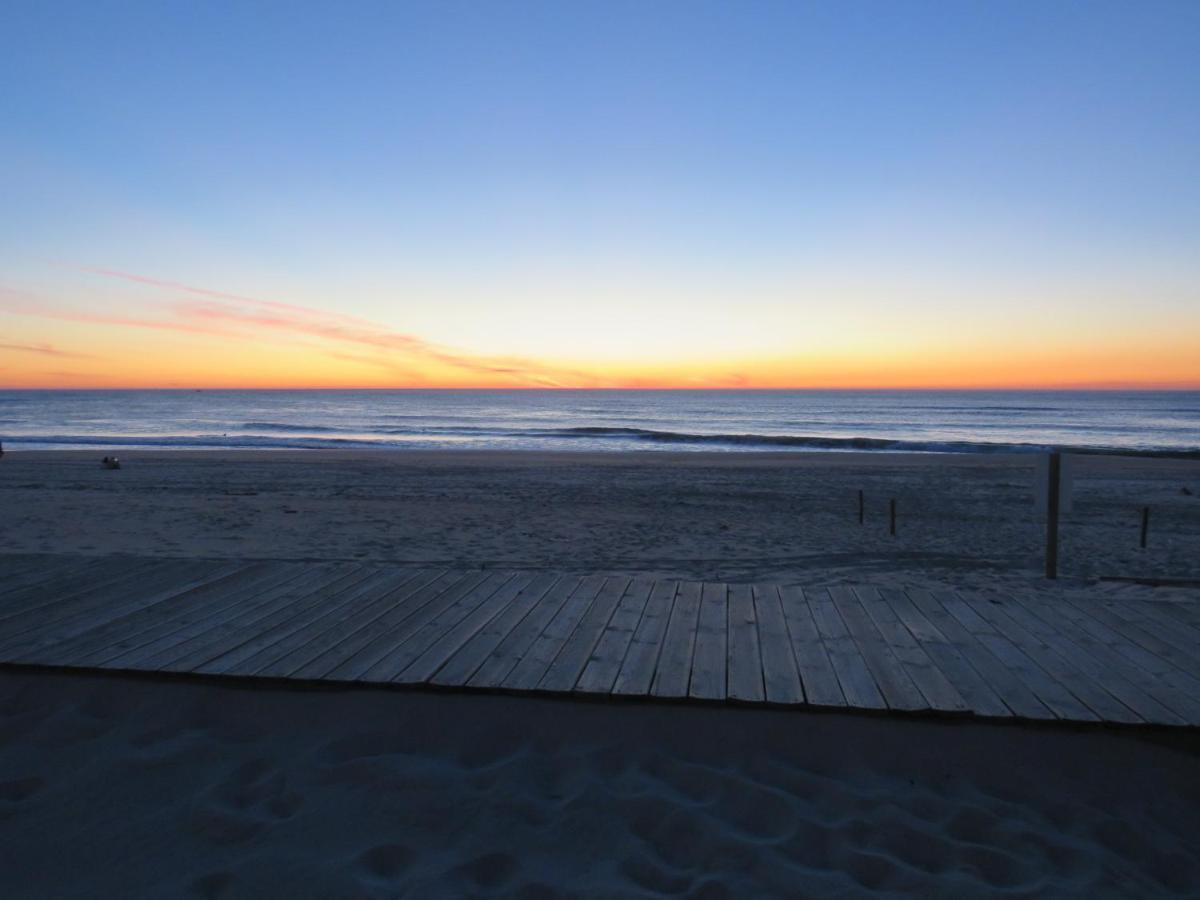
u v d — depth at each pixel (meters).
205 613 4.89
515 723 3.56
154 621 4.72
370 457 25.25
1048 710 3.48
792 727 3.48
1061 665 4.06
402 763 3.30
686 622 4.76
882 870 2.72
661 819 2.97
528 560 8.71
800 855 2.80
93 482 16.98
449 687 3.70
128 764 3.31
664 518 11.95
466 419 66.25
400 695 3.73
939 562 8.80
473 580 5.73
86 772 3.26
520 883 2.64
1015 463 22.97
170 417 66.44
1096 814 3.06
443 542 9.78
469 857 2.76
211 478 17.97
